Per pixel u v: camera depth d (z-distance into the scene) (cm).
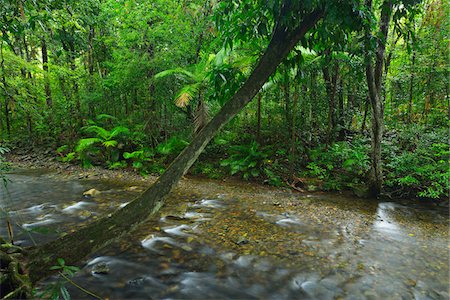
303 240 406
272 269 329
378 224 474
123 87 953
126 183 734
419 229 456
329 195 637
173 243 388
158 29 830
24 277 236
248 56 592
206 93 777
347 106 966
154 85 898
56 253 250
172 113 984
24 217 483
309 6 209
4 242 293
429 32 759
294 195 639
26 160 1030
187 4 870
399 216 514
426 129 757
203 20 848
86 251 250
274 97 915
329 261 349
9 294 214
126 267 327
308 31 268
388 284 303
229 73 289
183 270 324
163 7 855
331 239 411
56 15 350
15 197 605
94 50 1174
